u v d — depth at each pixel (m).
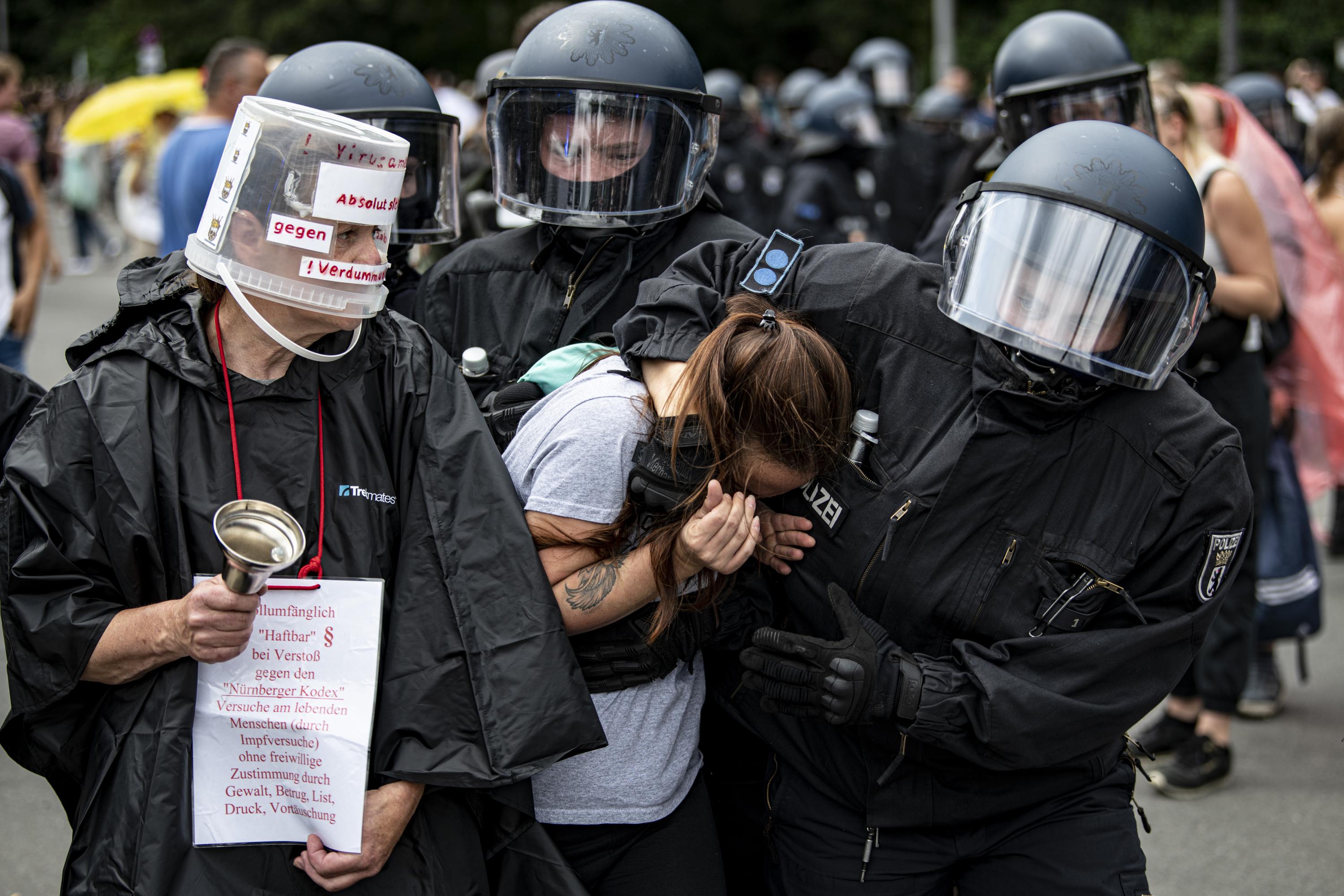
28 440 1.78
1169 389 1.99
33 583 1.75
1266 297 3.62
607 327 2.45
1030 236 1.88
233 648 1.71
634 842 2.08
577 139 2.29
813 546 2.04
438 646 1.84
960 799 2.06
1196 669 3.87
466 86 21.31
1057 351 1.86
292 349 1.77
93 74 34.66
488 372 2.41
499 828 1.97
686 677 2.11
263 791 1.81
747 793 2.41
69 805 1.98
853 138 6.90
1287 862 3.46
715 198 2.60
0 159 5.62
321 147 1.72
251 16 30.31
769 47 32.22
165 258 1.95
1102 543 1.94
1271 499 4.09
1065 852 2.07
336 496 1.85
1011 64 3.25
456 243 3.52
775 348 1.88
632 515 1.94
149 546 1.75
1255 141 4.05
